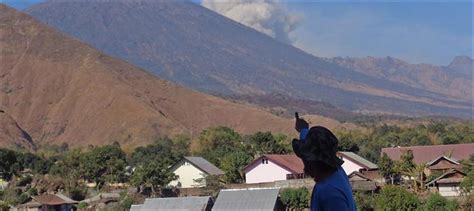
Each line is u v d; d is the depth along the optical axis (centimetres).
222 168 7881
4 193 7725
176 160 8825
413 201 4791
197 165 7806
